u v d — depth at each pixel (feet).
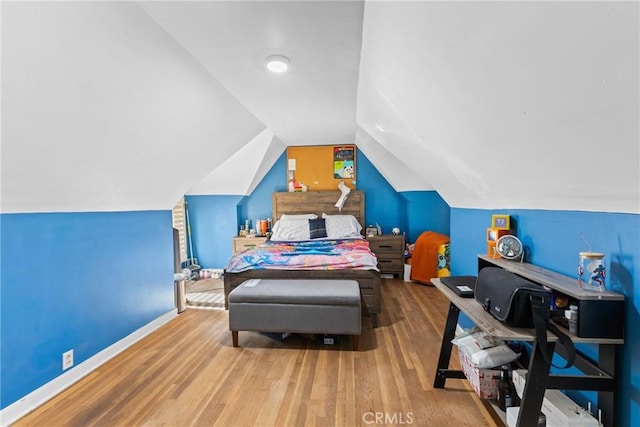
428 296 11.97
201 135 8.60
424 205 15.08
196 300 11.93
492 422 5.05
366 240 14.32
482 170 5.78
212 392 5.94
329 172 16.21
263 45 5.74
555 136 3.46
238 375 6.53
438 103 4.88
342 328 7.56
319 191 16.03
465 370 5.76
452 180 7.64
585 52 2.35
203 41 5.56
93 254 7.07
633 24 1.94
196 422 5.13
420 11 3.37
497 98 3.67
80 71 4.65
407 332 8.64
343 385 6.12
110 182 6.99
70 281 6.47
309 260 9.68
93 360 6.91
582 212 4.15
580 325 3.50
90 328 6.94
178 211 15.43
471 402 5.57
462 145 5.53
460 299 5.12
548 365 3.49
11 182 5.02
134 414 5.34
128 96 5.70
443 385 5.99
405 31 3.96
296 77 7.25
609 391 3.56
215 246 16.30
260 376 6.48
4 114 4.27
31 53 3.99
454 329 5.97
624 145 2.82
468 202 7.86
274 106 9.41
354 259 9.62
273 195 16.17
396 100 6.19
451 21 3.16
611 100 2.52
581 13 2.13
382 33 4.53
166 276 9.84
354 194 15.71
